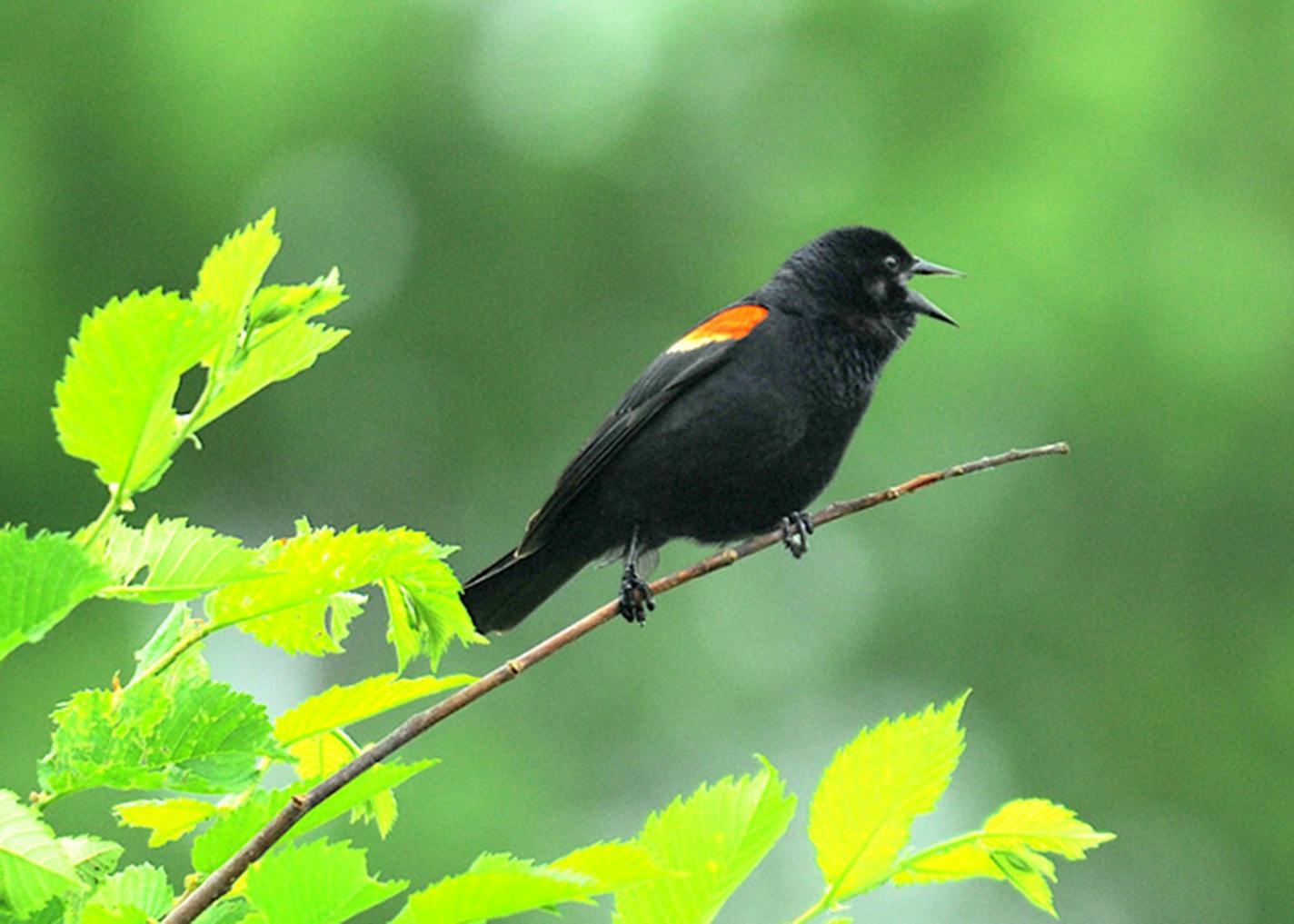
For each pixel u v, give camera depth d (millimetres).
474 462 17859
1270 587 17000
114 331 2045
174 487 17266
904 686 17094
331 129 16703
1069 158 16938
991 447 16859
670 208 17594
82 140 15977
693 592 16953
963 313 16438
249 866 2244
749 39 17859
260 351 2254
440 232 17391
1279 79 17078
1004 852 2271
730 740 16625
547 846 14406
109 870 2328
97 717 2184
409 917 1922
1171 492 16828
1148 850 17188
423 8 17391
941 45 17531
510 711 16000
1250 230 16625
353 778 2354
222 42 16391
